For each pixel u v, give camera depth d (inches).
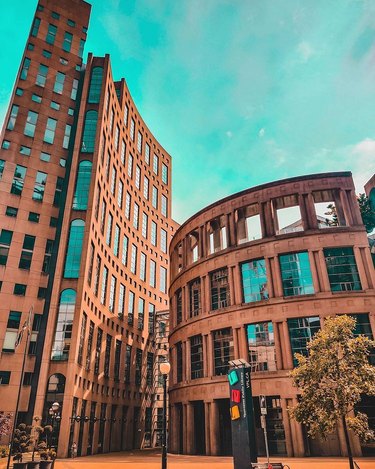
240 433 690.8
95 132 2003.0
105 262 2030.0
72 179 1857.8
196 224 1777.8
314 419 803.4
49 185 1871.3
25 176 1836.9
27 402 1441.9
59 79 2130.9
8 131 1887.3
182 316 1692.9
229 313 1457.9
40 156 1905.8
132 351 2348.7
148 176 2987.2
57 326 1565.0
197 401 1491.1
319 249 1385.3
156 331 2721.5
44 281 1685.5
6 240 1690.5
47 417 1414.9
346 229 1393.9
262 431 1242.6
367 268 1333.7
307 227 1441.9
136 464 1088.2
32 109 1984.5
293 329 1321.4
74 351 1518.2
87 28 2354.8
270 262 1444.4
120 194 2411.4
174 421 1614.2
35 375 1497.3
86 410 1646.2
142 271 2659.9
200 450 1473.9
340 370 801.6
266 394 1259.8
